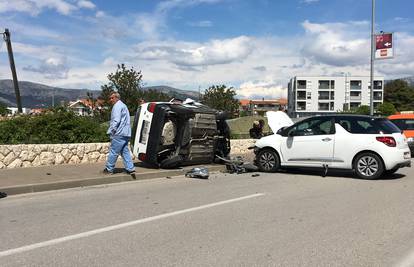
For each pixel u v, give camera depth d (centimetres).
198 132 1302
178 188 1021
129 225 667
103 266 492
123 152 1140
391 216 734
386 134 1160
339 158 1202
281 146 1298
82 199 877
